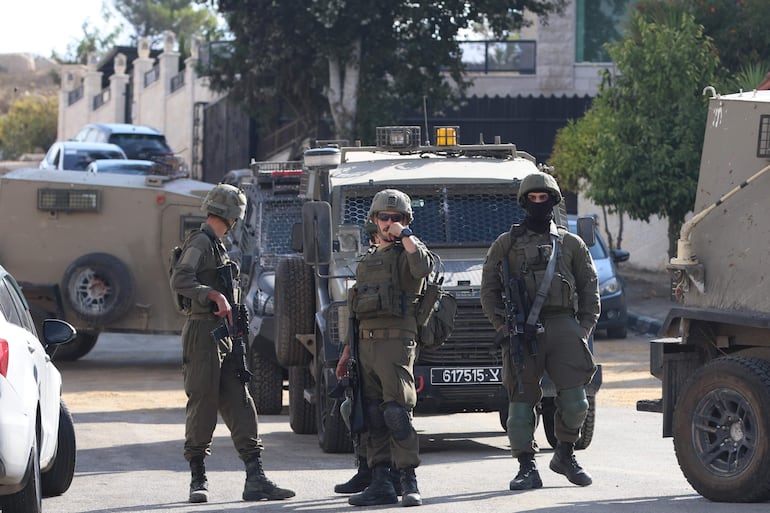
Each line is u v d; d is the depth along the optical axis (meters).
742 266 30.23
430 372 39.22
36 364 27.64
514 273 31.22
